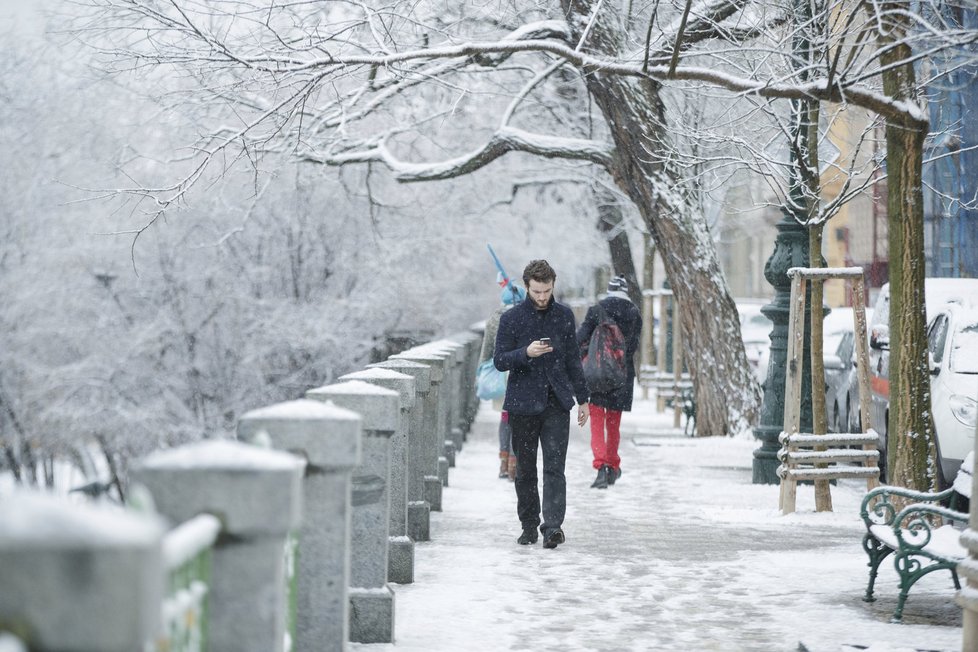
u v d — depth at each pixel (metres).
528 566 29.09
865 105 31.41
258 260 104.31
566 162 91.69
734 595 26.08
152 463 11.89
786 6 40.66
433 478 38.28
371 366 32.22
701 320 60.84
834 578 28.00
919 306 31.67
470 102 78.12
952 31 30.03
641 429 70.62
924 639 22.02
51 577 7.66
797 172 42.59
